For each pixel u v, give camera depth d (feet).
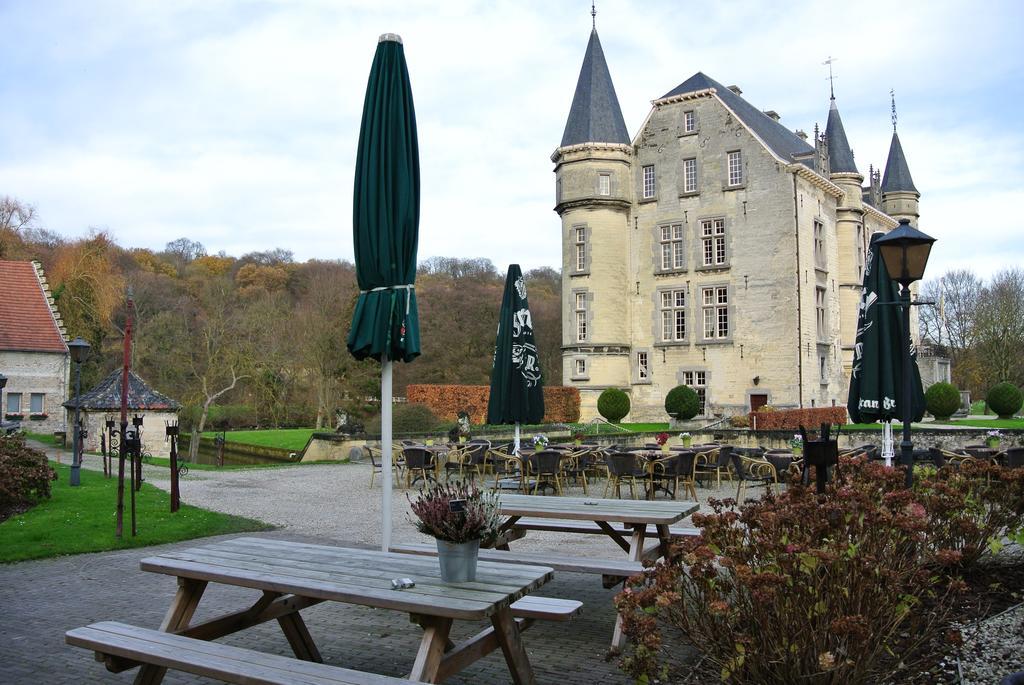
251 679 12.09
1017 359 170.91
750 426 91.66
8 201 151.43
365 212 22.07
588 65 125.90
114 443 86.28
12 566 28.58
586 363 120.47
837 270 126.31
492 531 14.90
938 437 78.13
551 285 222.07
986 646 16.66
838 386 123.03
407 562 16.75
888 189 173.99
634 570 19.06
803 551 13.24
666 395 116.16
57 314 123.44
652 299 122.31
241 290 180.24
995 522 21.90
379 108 22.50
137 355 129.90
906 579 15.96
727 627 13.87
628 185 124.47
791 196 111.04
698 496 51.60
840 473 20.76
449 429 88.43
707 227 118.32
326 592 14.29
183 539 34.24
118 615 21.77
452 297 178.29
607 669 17.26
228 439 122.93
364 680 11.90
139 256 184.55
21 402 118.01
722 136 117.39
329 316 143.54
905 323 29.50
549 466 49.06
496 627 14.79
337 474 67.56
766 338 112.06
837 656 12.92
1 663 17.76
